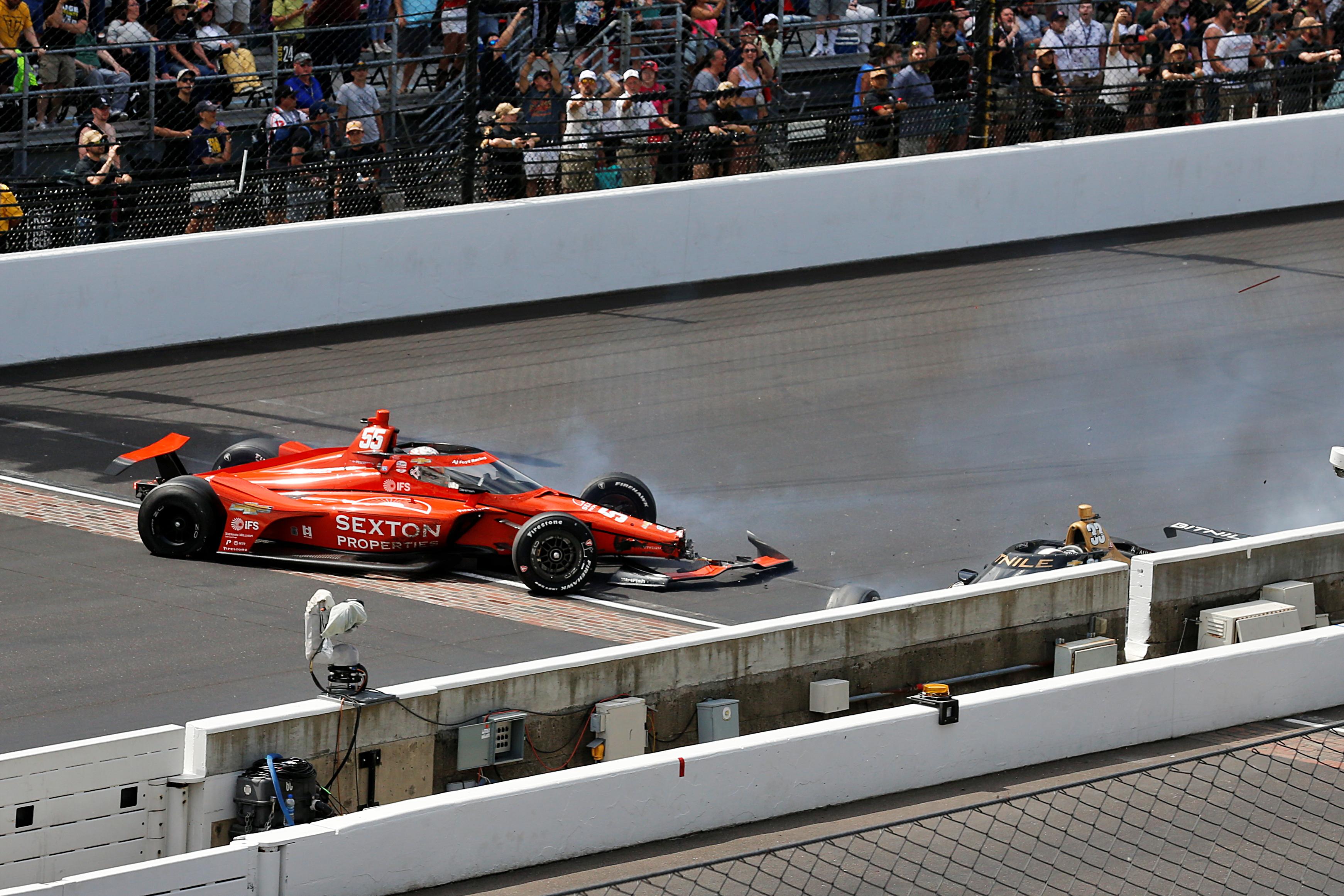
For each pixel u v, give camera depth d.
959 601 28.45
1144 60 64.19
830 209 57.50
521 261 52.97
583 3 58.81
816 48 63.91
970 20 64.38
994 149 60.06
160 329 47.97
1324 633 28.59
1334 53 63.44
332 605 22.62
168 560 33.94
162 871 18.16
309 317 50.12
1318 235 61.97
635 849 22.14
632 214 54.38
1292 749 26.30
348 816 20.03
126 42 50.19
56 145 49.22
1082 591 29.92
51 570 32.97
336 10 53.62
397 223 50.88
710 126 54.78
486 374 46.81
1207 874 21.44
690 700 25.66
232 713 26.28
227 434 41.75
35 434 41.47
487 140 53.12
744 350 49.41
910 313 52.97
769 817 23.25
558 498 34.25
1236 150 64.19
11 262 45.56
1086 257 59.16
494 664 28.72
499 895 20.52
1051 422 44.12
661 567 34.00
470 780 23.38
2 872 19.72
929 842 22.41
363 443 34.81
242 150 50.62
